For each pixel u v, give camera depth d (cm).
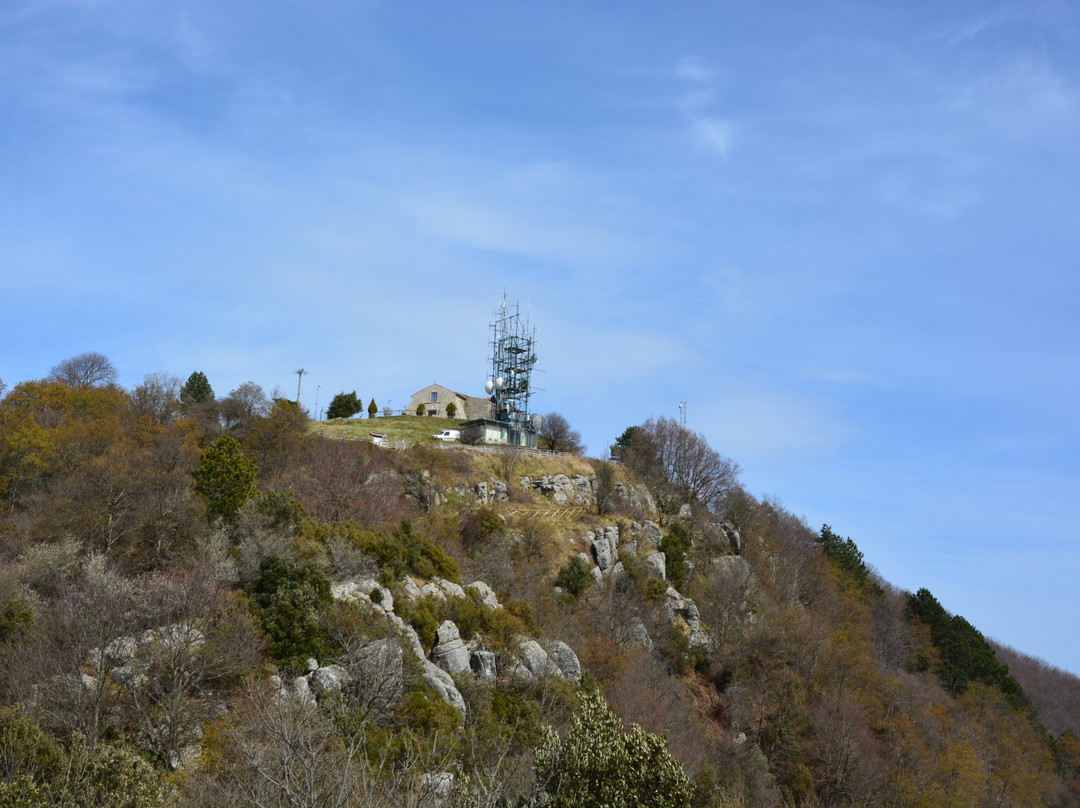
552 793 1998
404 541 4378
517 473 7494
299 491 5081
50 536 3803
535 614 4869
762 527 9031
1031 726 8406
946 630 9556
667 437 9150
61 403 6012
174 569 3384
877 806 5412
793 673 6109
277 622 3222
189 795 2064
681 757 4144
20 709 2184
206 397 9725
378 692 2934
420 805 1795
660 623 6212
